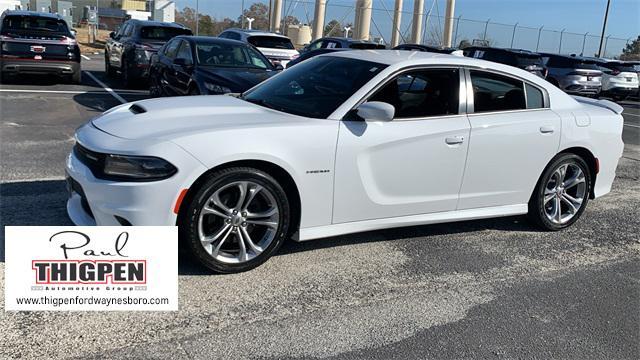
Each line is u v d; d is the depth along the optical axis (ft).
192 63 29.30
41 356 9.27
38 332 9.95
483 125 15.11
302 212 13.07
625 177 26.48
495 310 12.15
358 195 13.64
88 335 9.98
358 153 13.35
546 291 13.29
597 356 10.66
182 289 11.93
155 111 13.44
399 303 12.10
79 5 143.84
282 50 52.54
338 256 14.34
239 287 12.21
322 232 13.50
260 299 11.78
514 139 15.70
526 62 62.13
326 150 12.94
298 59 50.60
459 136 14.71
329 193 13.26
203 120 12.76
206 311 11.11
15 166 20.08
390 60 14.79
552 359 10.45
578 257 15.65
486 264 14.64
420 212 14.82
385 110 13.01
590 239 17.25
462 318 11.68
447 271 13.99
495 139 15.35
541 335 11.26
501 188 16.02
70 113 31.86
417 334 10.91
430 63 14.88
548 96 16.89
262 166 12.52
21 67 40.91
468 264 14.55
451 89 14.97
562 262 15.19
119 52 47.26
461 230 17.17
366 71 14.49
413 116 14.35
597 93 68.85
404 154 13.98
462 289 13.05
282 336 10.44
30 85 42.32
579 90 65.98
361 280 13.07
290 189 13.05
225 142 11.87
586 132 17.19
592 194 18.29
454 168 14.87
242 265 12.73
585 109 17.65
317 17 111.96
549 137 16.38
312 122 13.08
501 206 16.31
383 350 10.27
